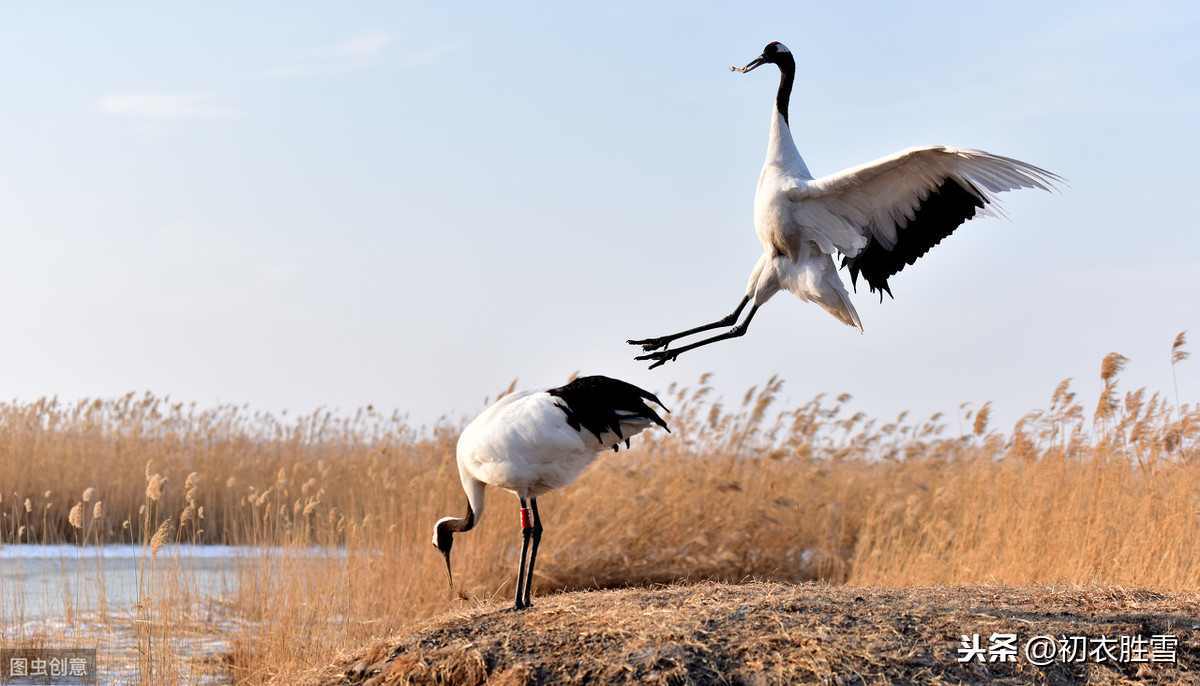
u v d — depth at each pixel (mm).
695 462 16125
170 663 9648
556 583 13500
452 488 15406
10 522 17422
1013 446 13555
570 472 9102
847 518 15992
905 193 8164
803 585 9023
